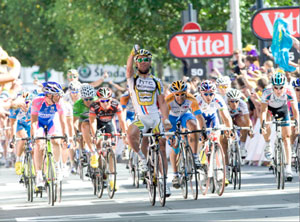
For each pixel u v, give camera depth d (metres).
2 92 17.34
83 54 73.38
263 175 33.72
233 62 45.09
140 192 28.98
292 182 29.86
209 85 28.25
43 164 26.34
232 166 28.58
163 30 59.00
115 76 69.75
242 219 19.94
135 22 58.66
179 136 25.80
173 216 21.16
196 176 25.23
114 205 24.64
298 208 21.78
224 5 56.19
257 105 38.41
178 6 57.62
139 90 25.23
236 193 26.83
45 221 20.89
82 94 31.33
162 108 25.08
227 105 31.59
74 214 22.44
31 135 27.19
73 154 36.56
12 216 22.48
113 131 29.91
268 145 29.91
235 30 49.69
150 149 24.64
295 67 34.53
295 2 56.22
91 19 67.88
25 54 98.88
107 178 27.23
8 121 48.03
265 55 42.78
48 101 27.36
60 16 72.75
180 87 26.45
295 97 28.77
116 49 68.88
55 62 91.62
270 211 21.41
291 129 30.64
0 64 16.75
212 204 23.77
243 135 31.30
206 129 25.84
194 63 47.00
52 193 25.17
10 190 31.73
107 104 28.59
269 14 42.16
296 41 34.50
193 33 45.97
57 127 31.78
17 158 30.91
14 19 88.94
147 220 20.45
